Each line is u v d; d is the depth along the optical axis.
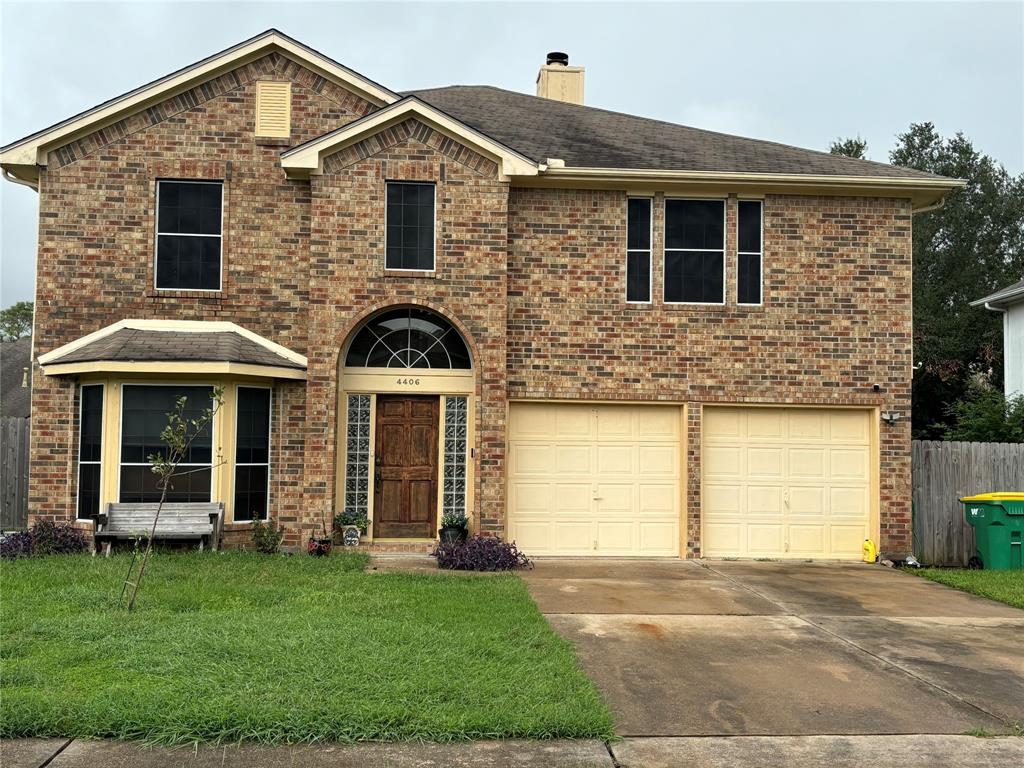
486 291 13.48
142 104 13.62
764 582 11.84
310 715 5.73
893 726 6.17
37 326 13.27
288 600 9.43
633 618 9.41
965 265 36.50
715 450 14.19
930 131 39.78
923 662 7.86
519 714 5.93
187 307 13.52
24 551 12.02
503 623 8.55
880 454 14.12
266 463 13.35
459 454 13.72
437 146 13.45
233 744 5.51
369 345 13.69
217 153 13.73
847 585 11.77
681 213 14.29
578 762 5.40
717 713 6.38
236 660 6.86
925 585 11.91
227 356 12.53
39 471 12.88
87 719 5.64
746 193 14.17
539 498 13.92
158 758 5.31
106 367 12.30
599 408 14.10
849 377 14.16
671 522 14.09
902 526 14.03
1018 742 5.90
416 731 5.68
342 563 11.88
